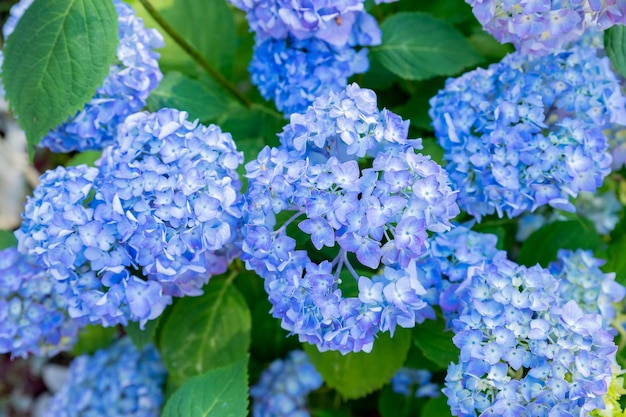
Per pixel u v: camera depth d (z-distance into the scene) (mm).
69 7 753
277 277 702
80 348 1049
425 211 672
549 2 728
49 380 1202
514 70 779
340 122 692
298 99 821
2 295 809
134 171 709
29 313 802
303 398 951
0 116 1141
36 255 755
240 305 888
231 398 768
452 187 771
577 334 696
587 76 766
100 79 757
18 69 756
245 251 699
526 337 701
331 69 818
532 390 691
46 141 835
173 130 724
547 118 777
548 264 867
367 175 674
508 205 768
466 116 775
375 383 842
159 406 949
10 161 1149
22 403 1215
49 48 753
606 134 854
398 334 825
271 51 833
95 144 841
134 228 696
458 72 895
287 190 684
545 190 746
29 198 772
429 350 795
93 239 704
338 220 665
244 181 848
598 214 989
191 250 697
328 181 674
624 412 716
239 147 901
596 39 803
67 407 951
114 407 938
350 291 756
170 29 886
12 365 1217
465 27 963
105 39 758
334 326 688
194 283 760
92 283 727
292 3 790
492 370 694
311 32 806
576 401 691
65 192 732
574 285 799
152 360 963
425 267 749
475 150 765
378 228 662
